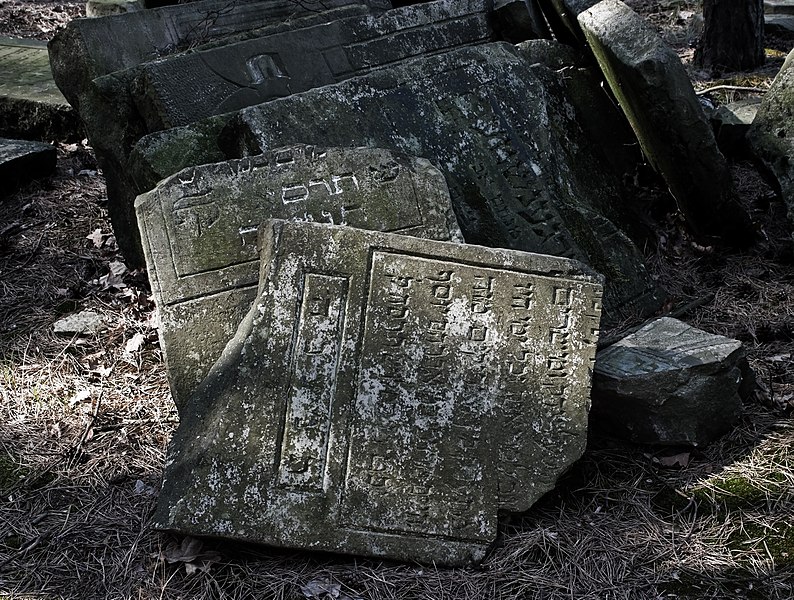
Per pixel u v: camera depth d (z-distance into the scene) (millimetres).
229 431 2168
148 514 2260
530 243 2793
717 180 2893
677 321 2596
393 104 2795
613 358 2439
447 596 2098
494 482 2205
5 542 2223
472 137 2840
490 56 2947
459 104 2857
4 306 2871
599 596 2105
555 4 3219
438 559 2154
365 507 2160
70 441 2455
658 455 2389
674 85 2768
